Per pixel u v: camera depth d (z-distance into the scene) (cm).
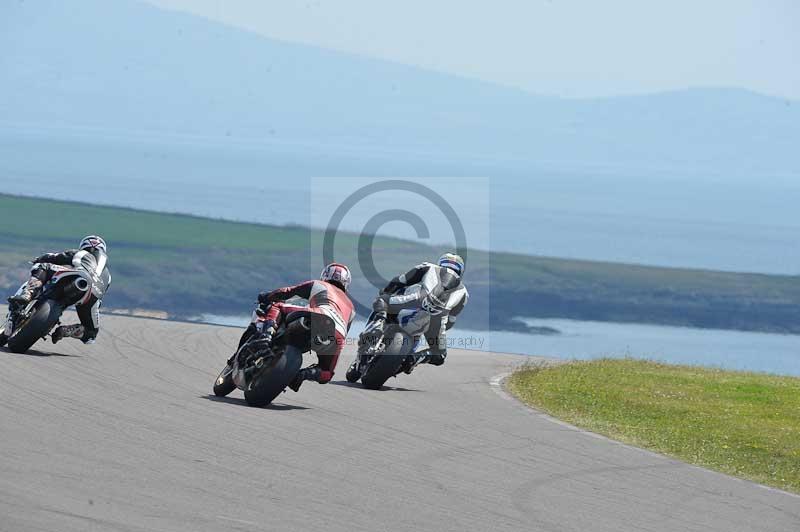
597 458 3912
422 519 2652
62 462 2786
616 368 7375
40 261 4966
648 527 2852
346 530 2458
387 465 3300
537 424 4666
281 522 2462
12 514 2258
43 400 3681
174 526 2327
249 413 3969
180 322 7594
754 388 6738
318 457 3291
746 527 2997
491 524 2688
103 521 2297
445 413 4675
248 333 4194
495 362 7431
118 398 3947
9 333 4959
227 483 2788
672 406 5809
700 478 3728
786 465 4375
